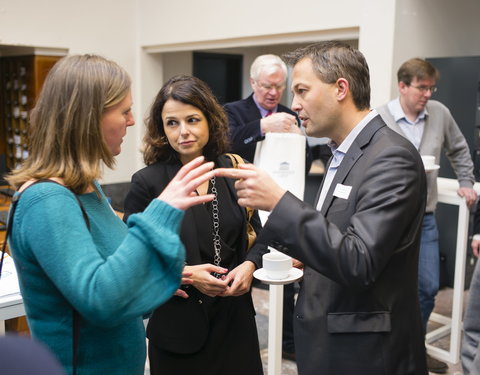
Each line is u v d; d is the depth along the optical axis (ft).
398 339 3.92
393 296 3.91
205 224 5.14
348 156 4.00
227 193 5.35
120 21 16.87
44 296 3.21
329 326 3.96
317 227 3.42
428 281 9.07
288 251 3.56
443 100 11.78
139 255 3.05
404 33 10.62
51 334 3.26
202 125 5.12
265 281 4.65
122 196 15.97
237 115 9.50
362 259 3.34
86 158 3.28
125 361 3.53
